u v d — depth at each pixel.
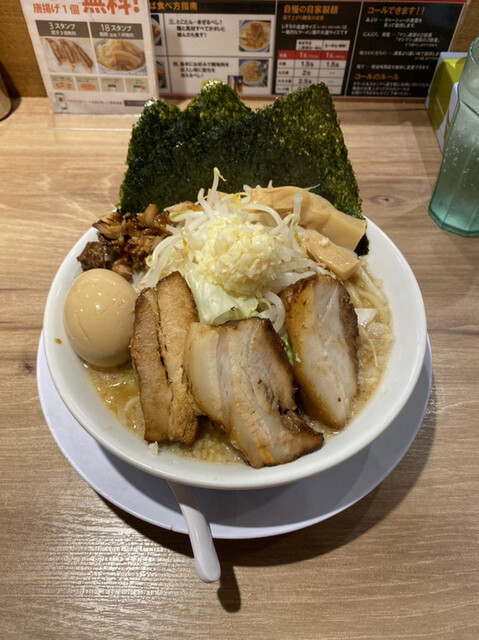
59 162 0.40
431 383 0.29
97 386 0.26
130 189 0.30
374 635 0.22
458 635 0.22
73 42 0.37
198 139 0.29
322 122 0.30
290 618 0.22
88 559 0.24
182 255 0.28
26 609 0.23
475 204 0.35
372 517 0.25
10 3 0.37
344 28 0.39
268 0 0.37
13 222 0.37
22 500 0.26
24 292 0.33
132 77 0.39
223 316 0.26
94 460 0.24
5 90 0.43
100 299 0.25
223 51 0.40
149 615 0.23
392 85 0.43
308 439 0.22
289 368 0.24
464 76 0.32
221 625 0.22
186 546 0.24
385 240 0.29
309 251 0.28
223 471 0.21
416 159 0.41
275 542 0.24
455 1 0.37
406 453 0.27
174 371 0.24
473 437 0.28
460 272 0.35
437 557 0.24
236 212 0.28
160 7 0.37
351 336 0.26
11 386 0.29
